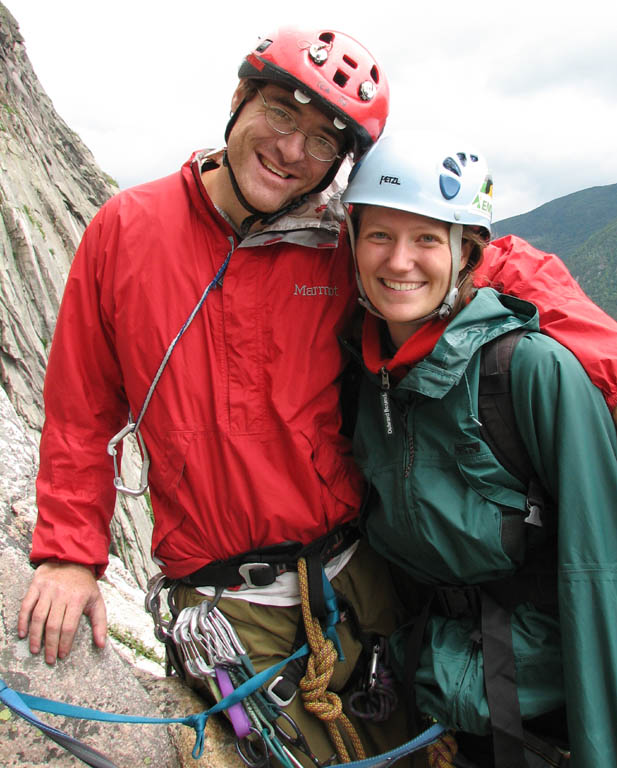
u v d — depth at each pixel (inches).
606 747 70.2
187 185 89.2
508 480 80.0
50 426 94.7
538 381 75.5
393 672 101.6
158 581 101.5
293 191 88.4
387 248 82.4
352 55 83.6
